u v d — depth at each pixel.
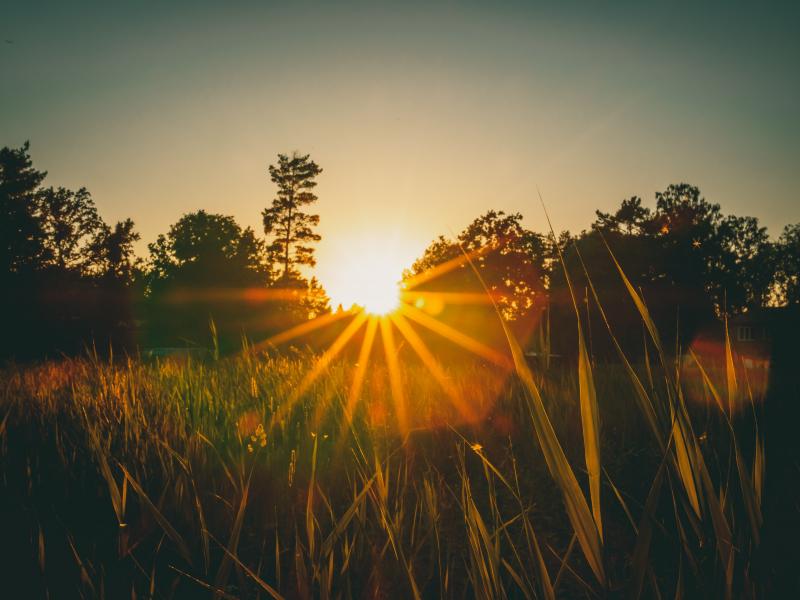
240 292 48.66
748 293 48.00
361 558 3.04
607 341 20.69
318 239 61.97
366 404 6.80
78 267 41.97
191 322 45.62
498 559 1.75
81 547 3.37
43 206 42.44
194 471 4.31
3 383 8.59
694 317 33.72
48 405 6.60
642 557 1.21
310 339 18.72
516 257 52.69
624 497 4.05
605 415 5.98
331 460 4.95
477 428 6.00
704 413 4.11
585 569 2.93
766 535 1.40
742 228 49.97
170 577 3.05
